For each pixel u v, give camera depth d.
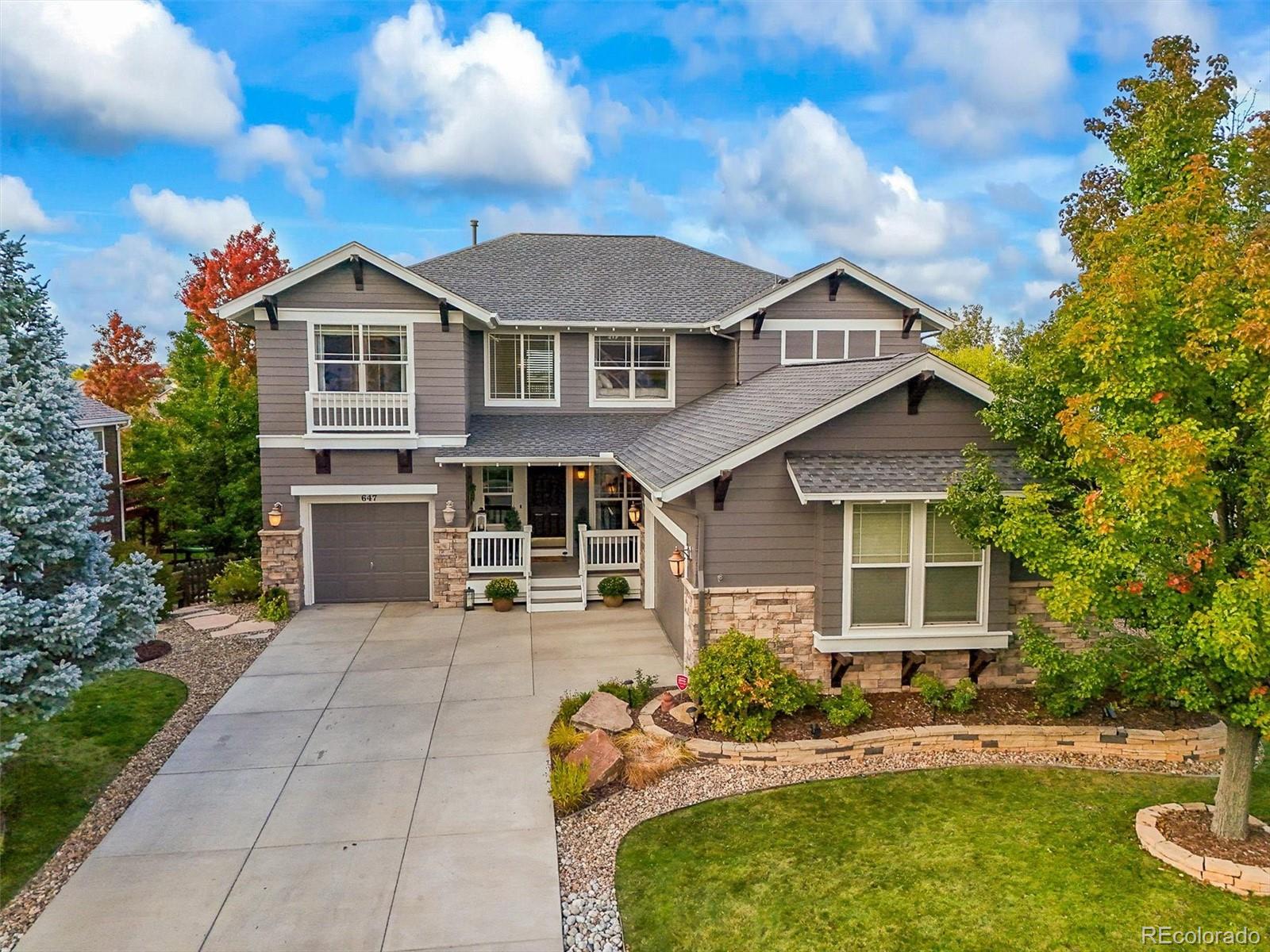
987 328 44.72
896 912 6.81
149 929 6.64
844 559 10.82
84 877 7.42
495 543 17.42
